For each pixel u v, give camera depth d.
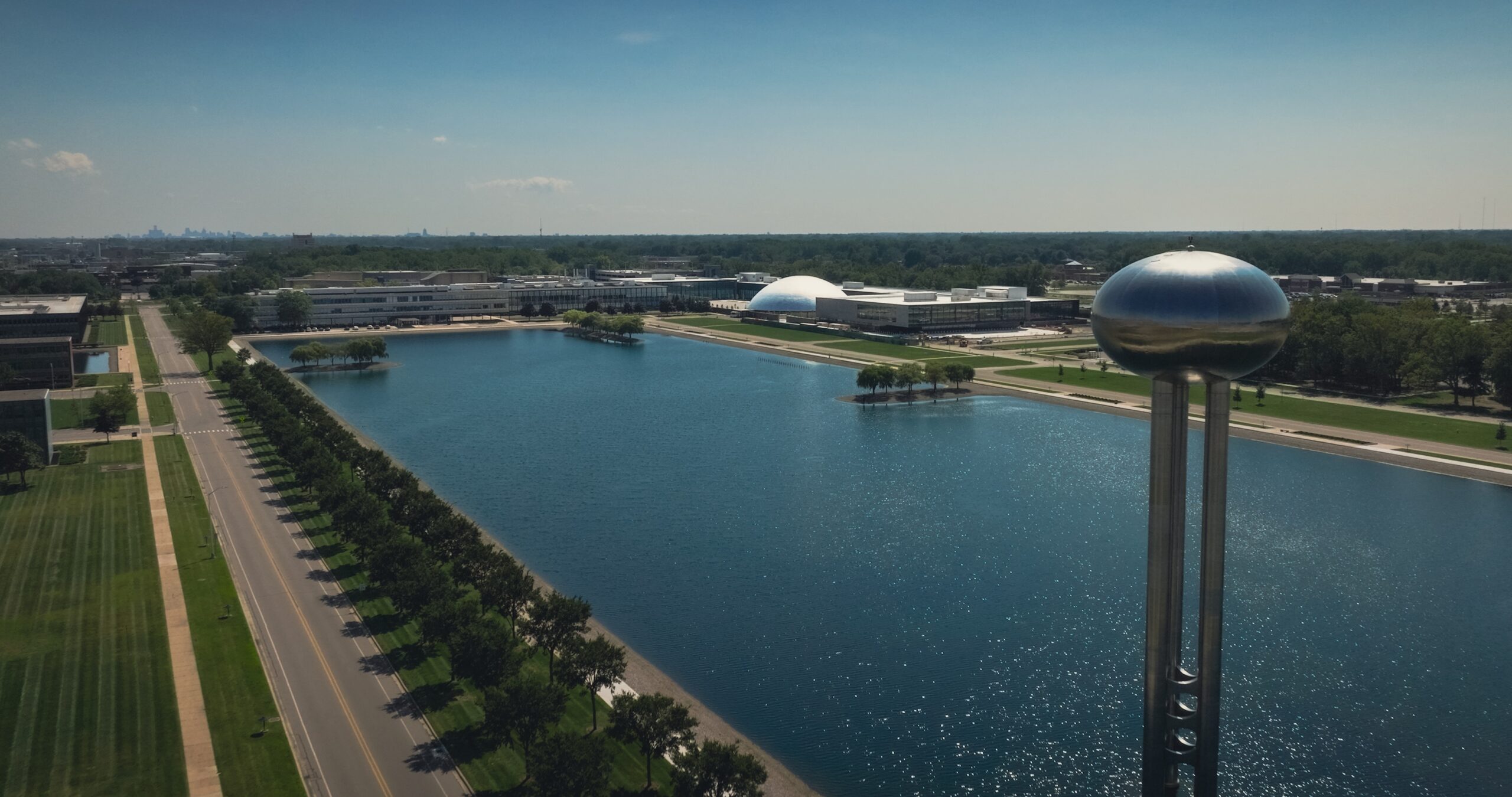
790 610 134.62
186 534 160.88
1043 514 173.62
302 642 120.62
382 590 129.50
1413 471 197.00
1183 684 88.81
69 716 103.06
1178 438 86.62
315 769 93.62
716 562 153.00
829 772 97.19
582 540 164.50
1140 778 96.25
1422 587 138.12
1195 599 139.38
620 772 94.00
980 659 119.88
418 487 164.75
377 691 108.56
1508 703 107.75
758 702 110.62
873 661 120.06
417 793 89.69
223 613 128.50
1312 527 163.00
